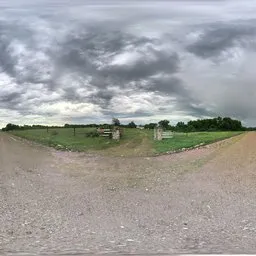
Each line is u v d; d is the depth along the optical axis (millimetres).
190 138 33812
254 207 10891
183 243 7504
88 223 9203
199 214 10109
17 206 10984
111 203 11430
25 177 16156
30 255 6711
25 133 39219
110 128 33469
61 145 29531
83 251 6957
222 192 12984
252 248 7113
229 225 8984
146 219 9602
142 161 21609
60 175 16859
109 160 22078
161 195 12594
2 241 7629
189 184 14469
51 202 11555
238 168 18156
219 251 6918
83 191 13320
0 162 20594
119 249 7082
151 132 36125
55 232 8391
